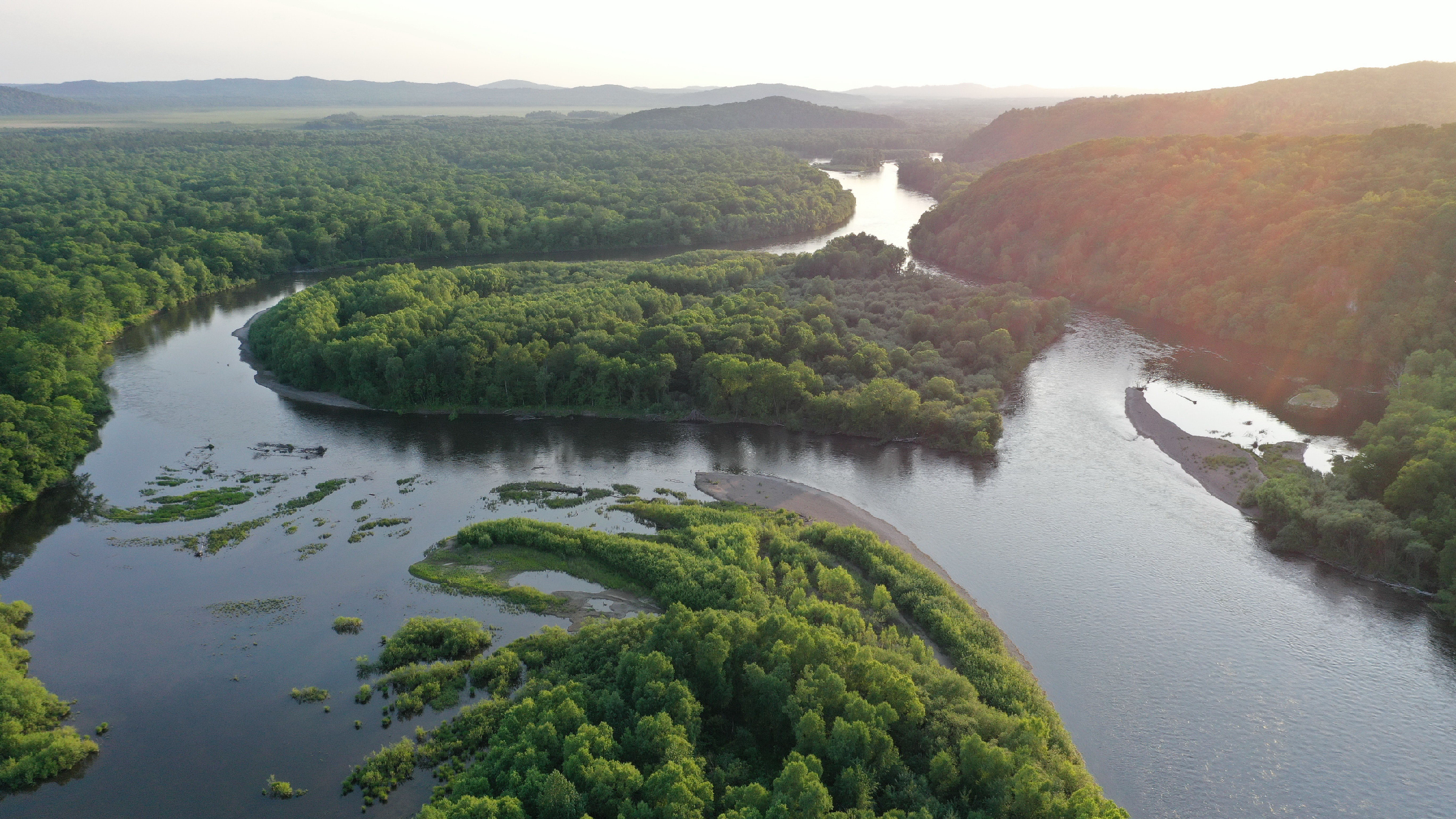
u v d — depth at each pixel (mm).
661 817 73688
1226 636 113500
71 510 149125
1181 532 140750
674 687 88375
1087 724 97688
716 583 116375
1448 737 95625
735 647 96875
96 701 102312
